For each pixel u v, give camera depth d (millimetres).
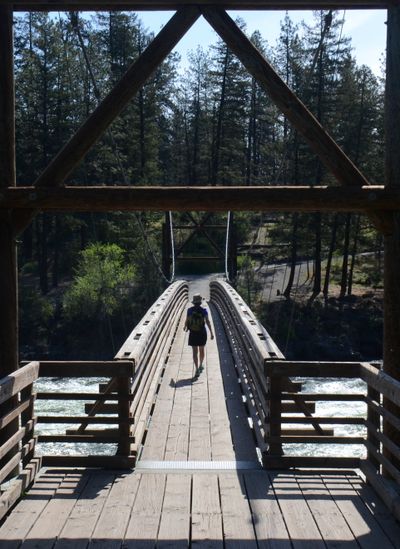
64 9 5531
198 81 55375
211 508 4836
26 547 4180
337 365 5609
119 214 40219
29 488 5195
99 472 5586
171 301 14250
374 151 39469
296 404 5715
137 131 46281
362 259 43812
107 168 41406
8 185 5574
